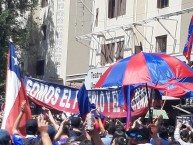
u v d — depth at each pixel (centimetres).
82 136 886
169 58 1142
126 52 3244
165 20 2947
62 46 4288
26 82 1336
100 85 1166
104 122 1316
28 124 879
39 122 686
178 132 1184
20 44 4141
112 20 3438
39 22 4588
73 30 4225
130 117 1188
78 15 4175
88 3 4097
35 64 4597
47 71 4391
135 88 1268
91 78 3384
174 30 2862
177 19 2839
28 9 4294
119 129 965
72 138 920
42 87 1334
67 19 4247
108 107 1320
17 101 1151
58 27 4331
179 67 1121
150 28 3070
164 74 1108
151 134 886
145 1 3144
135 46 3169
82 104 755
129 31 3225
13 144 895
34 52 4562
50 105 1329
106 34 3491
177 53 2775
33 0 4300
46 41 4453
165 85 1341
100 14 3581
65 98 1327
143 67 1112
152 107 1362
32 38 4575
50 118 993
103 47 3512
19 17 4597
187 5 2805
